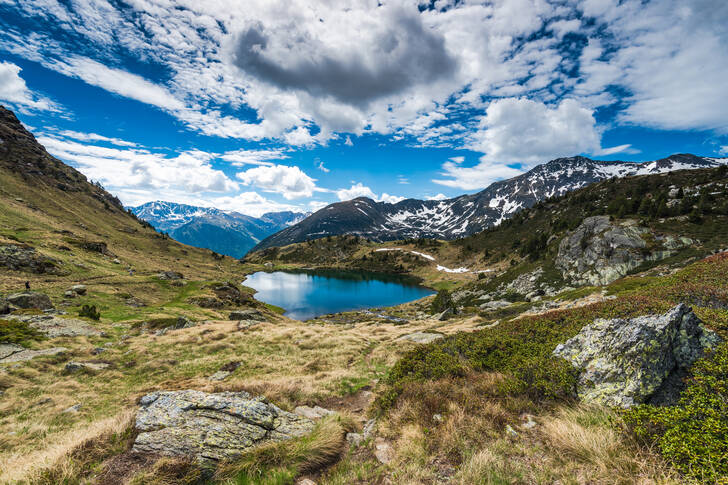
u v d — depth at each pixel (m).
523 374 9.39
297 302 131.12
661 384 7.02
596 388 7.93
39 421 15.59
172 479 6.52
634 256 73.69
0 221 110.50
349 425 9.66
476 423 7.36
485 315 57.25
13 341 27.12
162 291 81.62
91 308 44.38
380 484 6.09
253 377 22.25
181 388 15.48
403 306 121.25
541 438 6.48
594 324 10.37
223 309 72.25
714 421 4.96
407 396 10.04
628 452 5.36
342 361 24.59
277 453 7.48
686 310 8.38
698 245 68.25
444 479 5.75
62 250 91.31
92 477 6.49
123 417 8.70
